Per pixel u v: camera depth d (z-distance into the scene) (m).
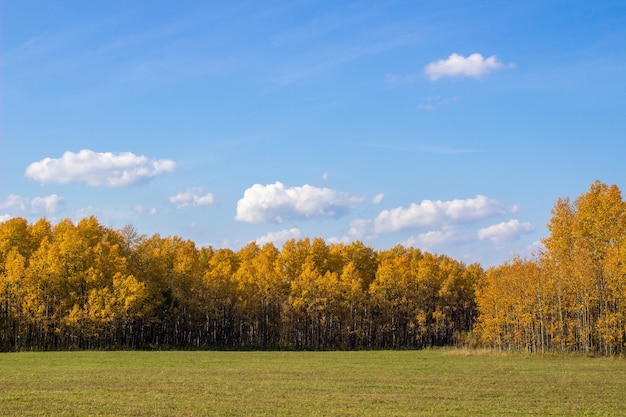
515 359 71.75
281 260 119.50
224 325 111.62
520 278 82.94
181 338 111.50
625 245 70.69
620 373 51.31
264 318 113.31
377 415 28.58
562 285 77.44
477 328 103.88
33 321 88.12
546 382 44.00
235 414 28.56
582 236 79.44
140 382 42.38
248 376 48.00
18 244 98.81
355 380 45.25
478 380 45.50
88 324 91.62
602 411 30.52
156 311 104.19
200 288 105.94
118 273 93.31
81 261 93.62
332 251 125.62
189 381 43.47
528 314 80.50
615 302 73.81
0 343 89.94
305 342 115.56
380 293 116.06
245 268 111.25
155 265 104.62
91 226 102.94
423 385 41.81
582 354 74.31
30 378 44.78
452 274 126.94
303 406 31.36
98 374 48.66
